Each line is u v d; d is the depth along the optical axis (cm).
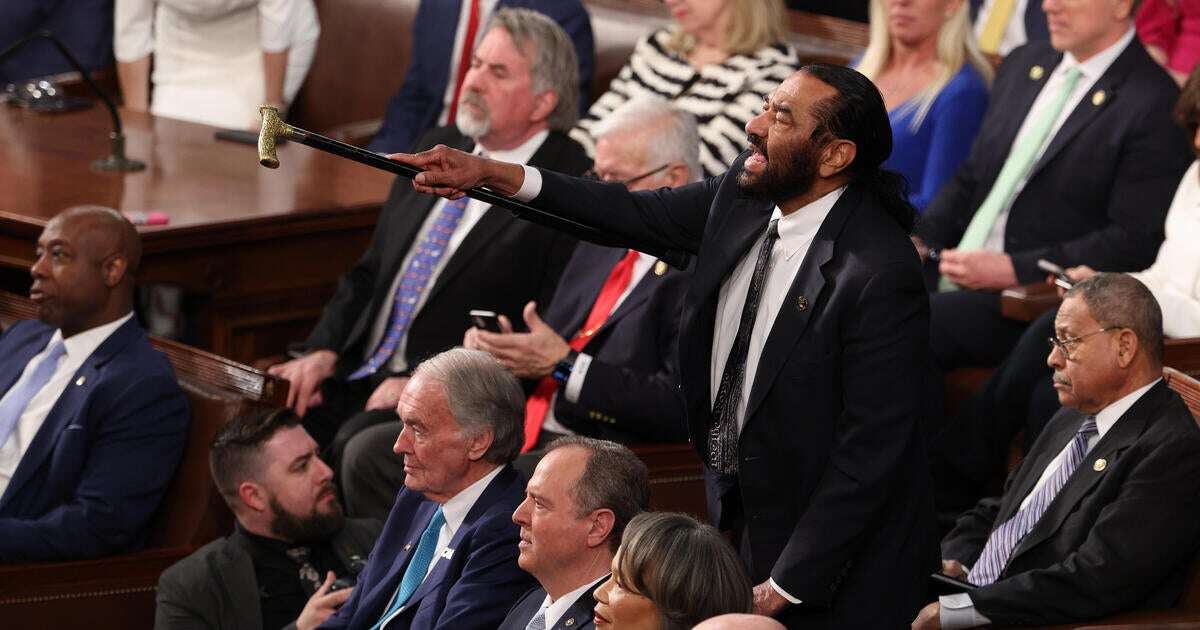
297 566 1546
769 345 1080
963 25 1922
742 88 2025
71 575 1559
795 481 1090
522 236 1802
